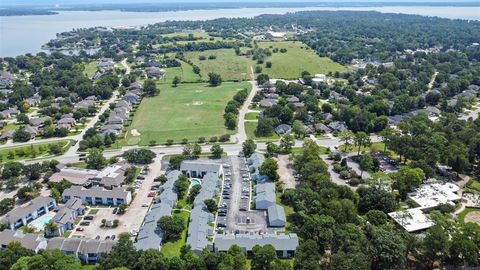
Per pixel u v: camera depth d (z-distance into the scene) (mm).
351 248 121312
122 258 117500
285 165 198750
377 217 140125
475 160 197750
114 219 152625
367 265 112062
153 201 165875
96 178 180875
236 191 174000
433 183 173750
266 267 119125
